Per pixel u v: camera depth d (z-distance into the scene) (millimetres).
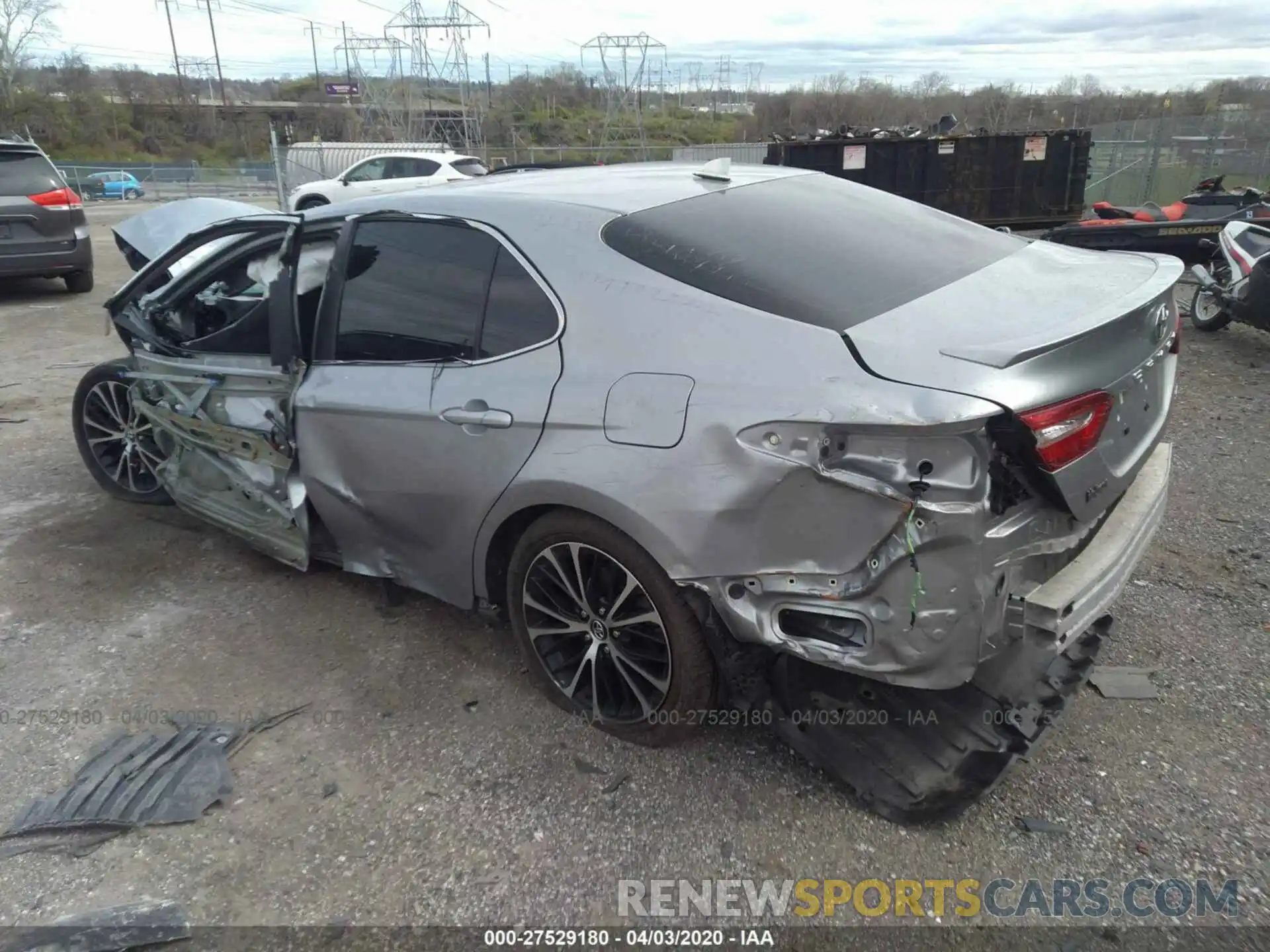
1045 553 2283
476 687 3150
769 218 2936
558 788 2656
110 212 27500
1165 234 11469
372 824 2545
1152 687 3043
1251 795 2559
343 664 3307
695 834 2473
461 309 2932
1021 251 3123
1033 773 2666
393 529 3201
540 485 2615
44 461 5363
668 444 2369
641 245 2666
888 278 2623
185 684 3207
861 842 2436
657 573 2496
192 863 2420
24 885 2361
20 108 58500
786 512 2221
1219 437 5391
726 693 2635
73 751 2857
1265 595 3592
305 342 3547
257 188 40812
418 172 19500
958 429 2023
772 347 2322
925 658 2154
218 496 3955
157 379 3979
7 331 9016
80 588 3893
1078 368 2221
